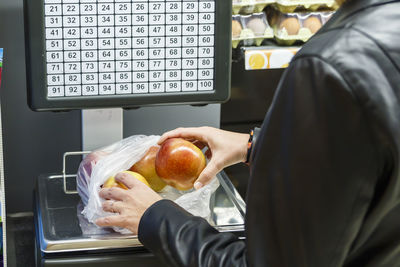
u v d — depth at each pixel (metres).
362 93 0.61
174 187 1.06
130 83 1.08
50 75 1.05
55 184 1.17
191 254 0.78
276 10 1.53
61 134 1.36
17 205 1.38
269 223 0.67
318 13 1.51
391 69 0.62
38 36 1.02
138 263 0.95
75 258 0.93
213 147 1.08
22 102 1.31
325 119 0.62
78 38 1.04
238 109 1.79
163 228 0.83
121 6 1.04
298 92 0.64
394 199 0.64
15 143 1.34
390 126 0.61
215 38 1.09
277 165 0.66
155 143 1.10
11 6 1.24
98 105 1.08
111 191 0.96
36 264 1.09
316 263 0.65
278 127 0.66
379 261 0.69
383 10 0.64
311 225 0.64
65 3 1.02
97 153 1.12
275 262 0.67
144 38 1.07
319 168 0.63
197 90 1.12
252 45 1.51
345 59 0.62
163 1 1.05
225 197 1.13
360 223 0.65
